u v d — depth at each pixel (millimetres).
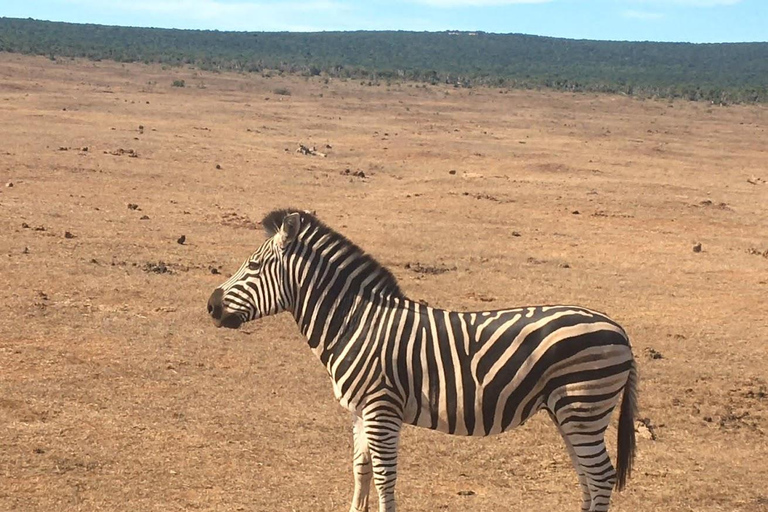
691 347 11922
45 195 19078
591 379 5859
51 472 7305
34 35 109438
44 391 9031
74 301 12109
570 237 18703
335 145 32219
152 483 7258
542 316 6016
